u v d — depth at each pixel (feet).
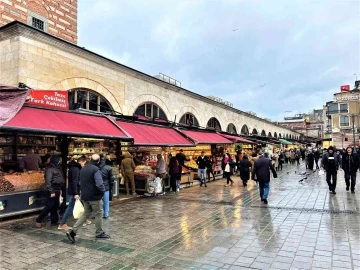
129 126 38.22
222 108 86.74
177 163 46.09
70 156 37.29
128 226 24.41
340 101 182.19
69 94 33.37
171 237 21.33
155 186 40.57
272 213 28.99
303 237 21.02
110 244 19.76
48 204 24.30
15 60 32.01
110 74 44.01
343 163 43.14
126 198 37.35
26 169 31.19
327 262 16.40
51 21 44.60
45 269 15.62
